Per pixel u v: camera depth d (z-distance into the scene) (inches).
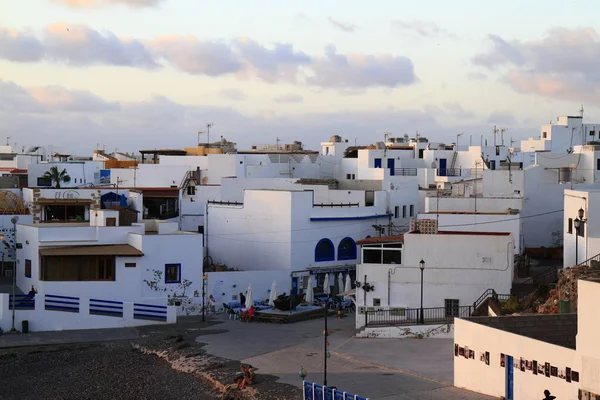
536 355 1272.1
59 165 4138.8
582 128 4827.8
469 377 1443.2
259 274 2623.0
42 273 2321.6
